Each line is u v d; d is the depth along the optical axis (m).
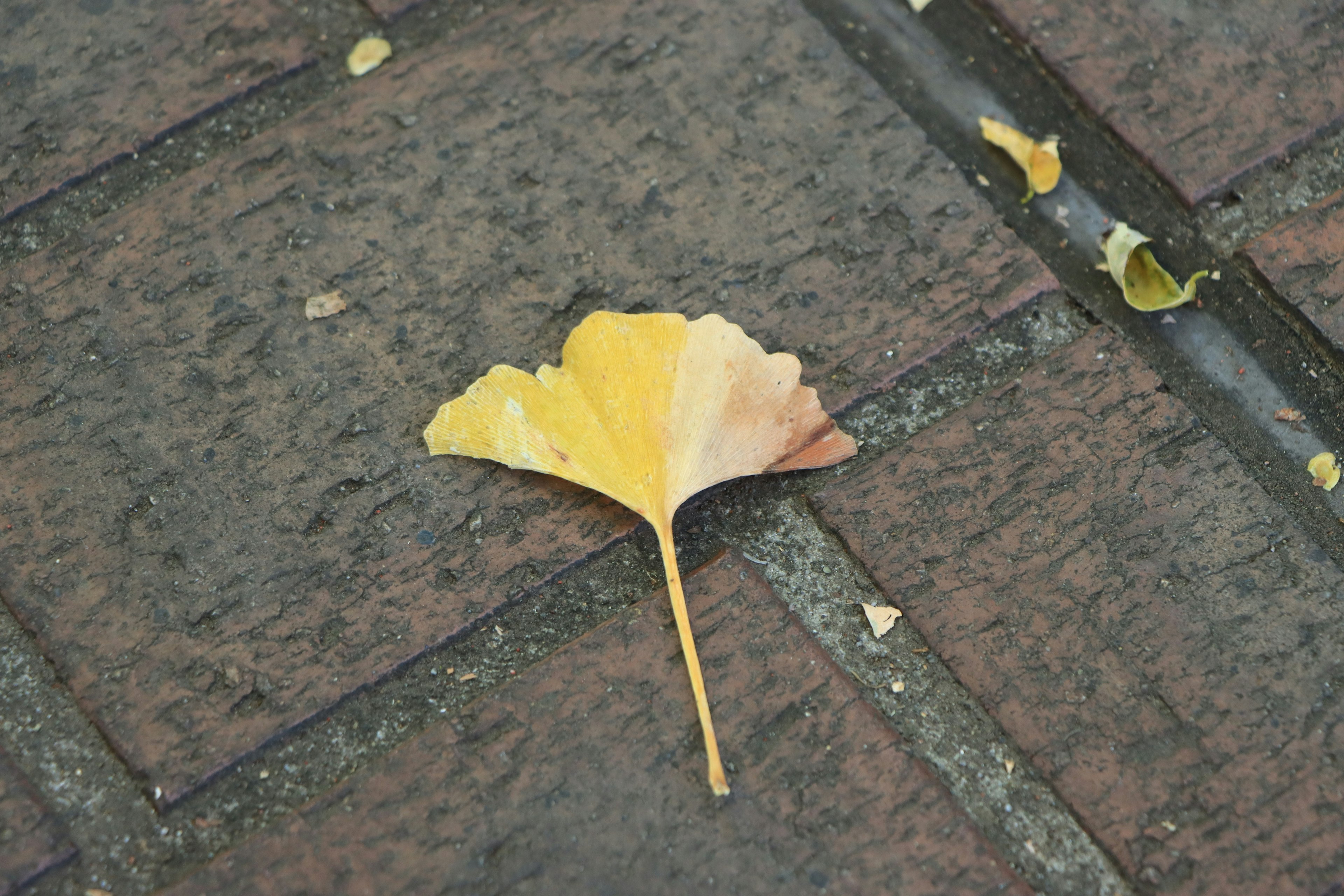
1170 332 0.83
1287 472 0.82
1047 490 0.81
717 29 0.85
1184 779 0.79
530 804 0.79
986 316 0.83
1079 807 0.79
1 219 0.83
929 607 0.80
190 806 0.79
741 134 0.84
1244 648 0.80
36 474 0.81
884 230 0.83
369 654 0.80
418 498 0.81
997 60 0.86
